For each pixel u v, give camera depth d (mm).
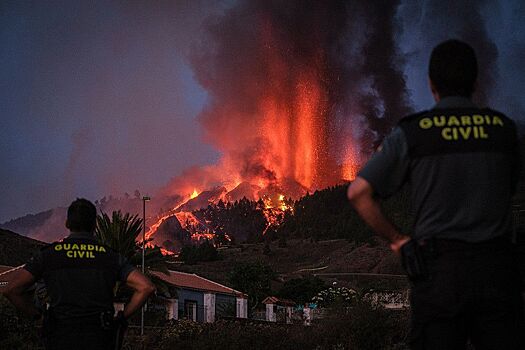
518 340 3162
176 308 36375
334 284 69562
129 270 4871
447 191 3270
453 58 3482
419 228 3322
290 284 69312
